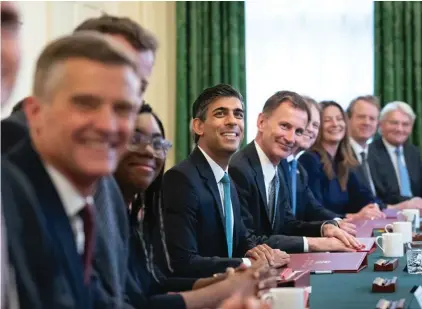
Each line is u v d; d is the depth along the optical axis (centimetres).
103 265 165
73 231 146
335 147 520
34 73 139
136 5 684
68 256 141
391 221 449
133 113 138
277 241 324
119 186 206
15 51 129
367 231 395
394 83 694
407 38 689
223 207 295
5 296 126
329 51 702
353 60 701
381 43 695
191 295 202
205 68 694
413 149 631
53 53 135
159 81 700
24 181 137
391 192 605
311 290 223
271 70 703
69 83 133
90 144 135
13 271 129
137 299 193
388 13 690
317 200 492
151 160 206
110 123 134
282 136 357
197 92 695
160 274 226
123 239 183
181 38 691
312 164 501
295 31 704
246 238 307
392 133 613
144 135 205
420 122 689
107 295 160
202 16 695
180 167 287
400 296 212
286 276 230
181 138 693
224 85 301
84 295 145
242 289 208
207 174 292
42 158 142
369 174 593
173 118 703
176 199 279
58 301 135
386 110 619
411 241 362
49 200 141
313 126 493
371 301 205
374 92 695
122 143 138
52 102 134
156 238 226
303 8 703
